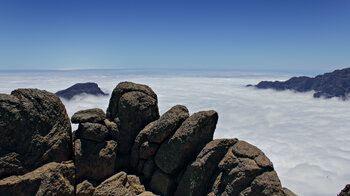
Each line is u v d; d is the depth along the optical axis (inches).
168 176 457.7
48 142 408.8
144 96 540.1
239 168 388.2
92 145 446.0
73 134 471.2
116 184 434.3
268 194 360.2
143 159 500.4
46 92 434.0
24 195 359.6
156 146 487.2
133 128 524.4
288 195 446.0
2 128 368.5
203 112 458.9
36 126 400.5
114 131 484.7
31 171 385.4
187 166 438.0
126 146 521.3
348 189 393.4
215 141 436.5
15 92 407.2
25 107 392.5
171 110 496.7
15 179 363.9
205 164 418.6
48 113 418.6
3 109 372.5
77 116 454.3
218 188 403.2
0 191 350.3
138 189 459.8
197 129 448.5
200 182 415.8
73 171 415.5
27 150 388.2
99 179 441.4
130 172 506.0
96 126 447.5
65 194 386.6
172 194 456.4
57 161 417.1
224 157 418.9
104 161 445.1
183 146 448.1
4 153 370.0
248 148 408.5
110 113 546.9
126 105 519.5
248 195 368.5
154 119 549.6
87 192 414.0
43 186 365.4
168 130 474.0
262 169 378.0
